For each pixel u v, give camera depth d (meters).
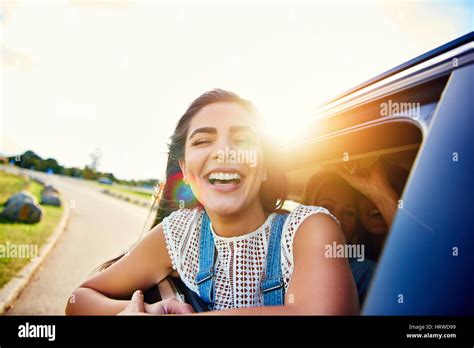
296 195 1.57
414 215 0.86
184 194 1.39
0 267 2.36
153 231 1.27
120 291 1.21
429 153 0.88
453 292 0.80
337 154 1.38
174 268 1.18
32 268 2.38
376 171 1.35
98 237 2.65
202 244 1.16
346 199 1.45
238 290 1.08
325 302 0.89
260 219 1.13
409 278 0.82
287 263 1.02
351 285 0.94
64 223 2.87
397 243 0.87
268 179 1.23
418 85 0.97
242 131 1.08
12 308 1.92
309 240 0.99
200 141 1.08
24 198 3.11
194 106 1.11
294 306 0.91
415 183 0.88
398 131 1.06
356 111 1.15
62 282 2.22
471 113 0.86
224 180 1.06
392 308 0.82
